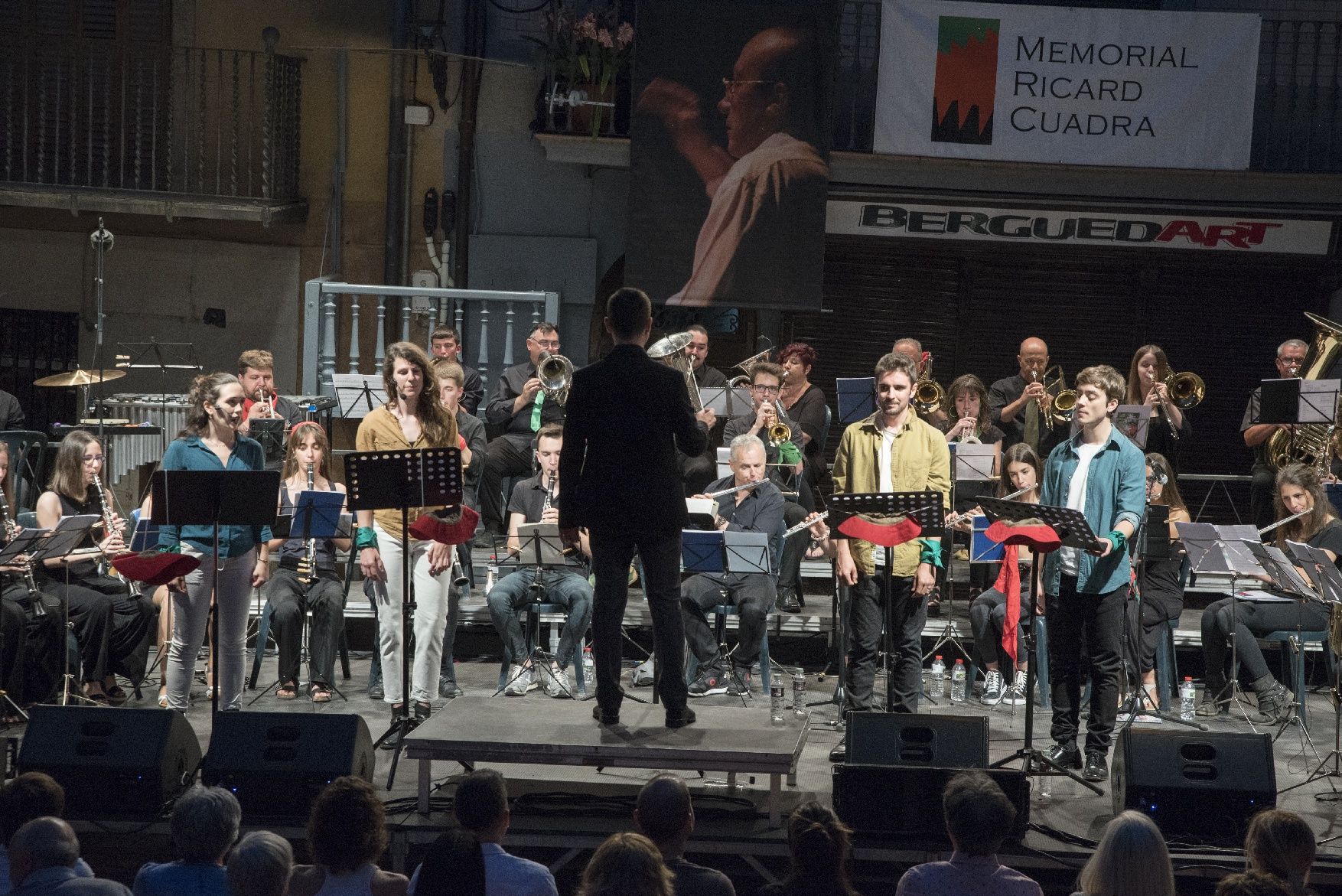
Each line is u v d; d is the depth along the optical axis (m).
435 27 11.37
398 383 6.80
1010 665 8.08
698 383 9.71
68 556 7.41
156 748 5.72
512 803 6.04
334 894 4.26
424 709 7.04
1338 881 5.60
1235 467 12.01
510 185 11.65
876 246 11.80
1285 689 7.98
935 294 11.94
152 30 11.49
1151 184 11.16
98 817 5.68
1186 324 11.91
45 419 11.91
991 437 9.41
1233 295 11.87
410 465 6.16
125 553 6.30
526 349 11.52
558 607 8.13
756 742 5.61
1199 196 11.16
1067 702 6.59
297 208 11.39
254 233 11.64
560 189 11.65
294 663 7.83
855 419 8.72
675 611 5.42
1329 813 6.27
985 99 10.72
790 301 10.72
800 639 9.19
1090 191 11.20
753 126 10.62
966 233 11.53
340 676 8.44
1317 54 11.17
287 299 11.71
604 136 10.92
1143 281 11.85
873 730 5.84
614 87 10.94
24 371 11.88
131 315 11.71
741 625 7.92
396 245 11.60
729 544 7.34
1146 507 7.36
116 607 7.71
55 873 4.09
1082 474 6.44
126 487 9.95
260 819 5.66
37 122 11.54
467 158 11.55
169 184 11.28
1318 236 11.49
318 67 11.54
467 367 10.62
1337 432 8.75
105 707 5.87
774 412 8.76
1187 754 5.84
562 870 6.09
